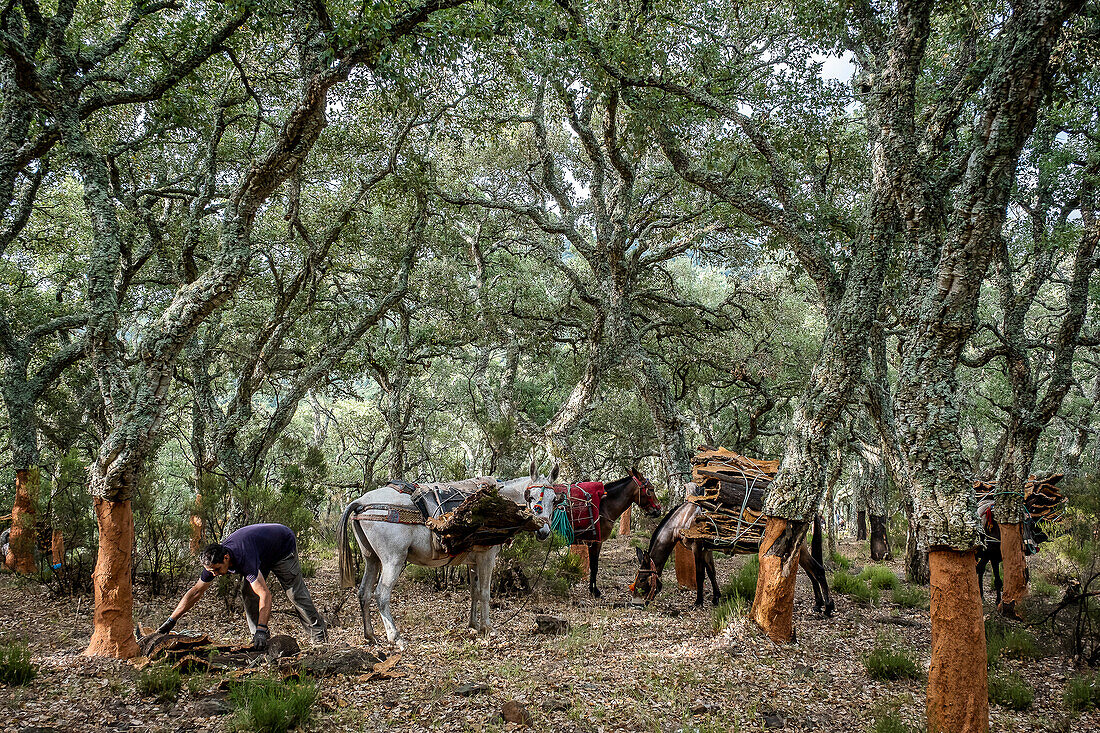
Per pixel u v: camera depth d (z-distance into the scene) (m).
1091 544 9.27
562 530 10.14
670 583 11.48
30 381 12.48
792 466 7.83
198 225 11.32
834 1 9.56
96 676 5.64
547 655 6.80
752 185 13.36
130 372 6.86
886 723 5.20
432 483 7.88
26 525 11.17
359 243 16.27
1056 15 5.02
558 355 25.44
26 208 11.42
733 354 23.25
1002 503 9.66
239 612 8.20
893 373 17.58
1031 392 10.57
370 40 6.70
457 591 9.93
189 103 10.23
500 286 20.75
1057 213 13.91
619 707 5.43
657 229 18.28
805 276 20.98
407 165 13.63
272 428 12.91
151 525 9.30
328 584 10.48
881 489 15.90
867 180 13.30
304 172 13.59
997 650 7.42
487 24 7.55
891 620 8.91
